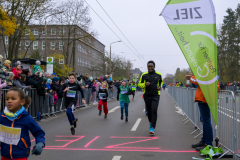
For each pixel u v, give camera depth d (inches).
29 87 351.3
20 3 807.7
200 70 190.7
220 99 215.2
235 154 181.3
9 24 541.3
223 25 1643.7
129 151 204.2
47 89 409.1
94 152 201.8
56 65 1173.1
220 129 215.6
